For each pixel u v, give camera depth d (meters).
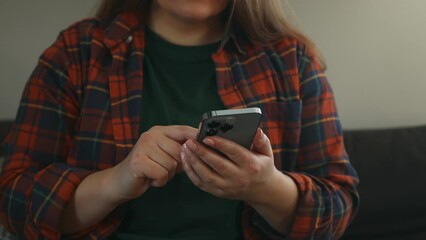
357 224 1.46
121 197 0.79
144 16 0.96
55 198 0.82
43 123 0.88
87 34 0.93
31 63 1.60
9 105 1.62
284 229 0.88
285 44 0.97
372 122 1.70
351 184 0.94
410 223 1.46
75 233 0.87
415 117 1.70
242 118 0.66
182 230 0.88
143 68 0.92
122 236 0.88
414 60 1.67
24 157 0.87
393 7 1.63
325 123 0.94
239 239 0.91
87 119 0.87
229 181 0.72
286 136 0.92
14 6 1.56
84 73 0.90
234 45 0.96
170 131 0.77
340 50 1.65
